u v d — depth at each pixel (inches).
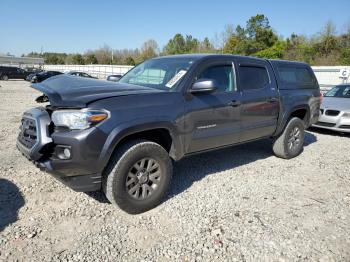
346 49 1593.3
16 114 406.3
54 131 127.1
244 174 196.9
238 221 137.3
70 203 147.3
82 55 3772.1
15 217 133.0
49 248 113.4
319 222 139.0
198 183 179.0
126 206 135.8
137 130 133.1
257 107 195.0
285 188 176.6
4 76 1400.1
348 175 202.2
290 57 1838.1
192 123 156.4
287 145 228.5
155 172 145.1
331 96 384.2
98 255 110.9
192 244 119.5
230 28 2235.5
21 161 201.3
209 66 170.9
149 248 116.3
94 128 122.2
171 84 158.4
